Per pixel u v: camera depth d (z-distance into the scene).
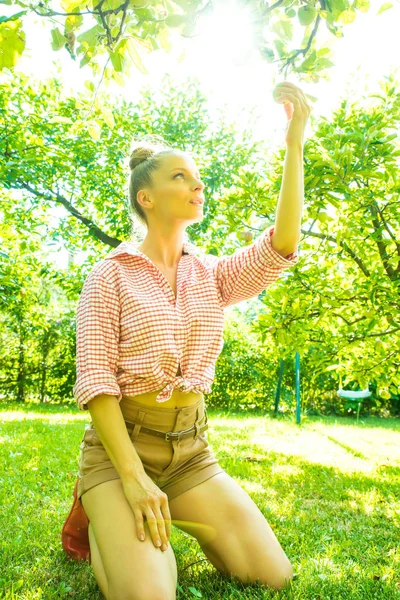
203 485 1.76
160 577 1.41
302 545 2.22
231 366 11.22
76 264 10.77
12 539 2.23
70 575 1.92
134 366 1.66
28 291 10.94
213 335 1.78
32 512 2.67
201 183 1.82
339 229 3.62
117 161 9.29
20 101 8.73
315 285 3.88
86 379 1.57
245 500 1.78
